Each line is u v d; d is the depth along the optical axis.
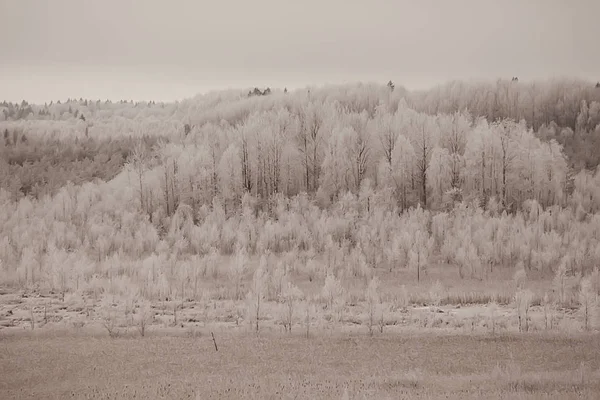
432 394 36.00
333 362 47.47
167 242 112.62
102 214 129.00
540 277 89.12
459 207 119.88
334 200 132.50
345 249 101.06
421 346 52.53
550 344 52.53
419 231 103.00
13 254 103.88
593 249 95.00
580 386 36.72
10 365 47.00
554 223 115.25
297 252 101.12
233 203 137.62
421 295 79.00
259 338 56.25
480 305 75.00
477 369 44.81
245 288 83.88
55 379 43.03
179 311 71.94
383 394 36.19
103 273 92.75
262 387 39.00
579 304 73.56
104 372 44.91
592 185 132.12
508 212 127.56
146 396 37.81
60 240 110.06
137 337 57.12
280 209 123.38
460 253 92.62
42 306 74.88
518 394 34.16
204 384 40.41
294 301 70.69
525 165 133.25
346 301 75.69
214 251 99.00
